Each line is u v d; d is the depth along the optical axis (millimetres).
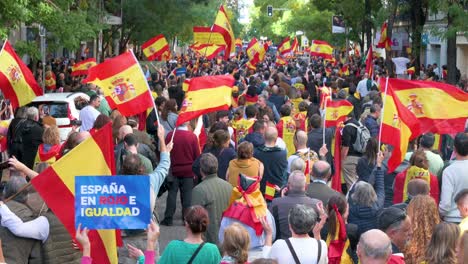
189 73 33719
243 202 8312
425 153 10703
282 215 8609
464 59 50906
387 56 38531
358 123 14039
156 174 8508
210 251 6812
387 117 10883
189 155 13055
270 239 7984
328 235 7996
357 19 51500
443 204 9672
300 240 7039
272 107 18312
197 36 28391
